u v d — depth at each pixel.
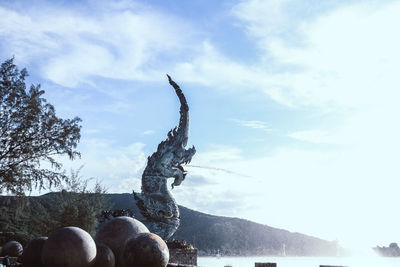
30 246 14.95
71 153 33.09
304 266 83.94
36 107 31.36
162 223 33.22
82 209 45.69
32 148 31.44
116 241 14.80
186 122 34.66
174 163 34.03
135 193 33.88
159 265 13.38
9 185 30.91
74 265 12.79
